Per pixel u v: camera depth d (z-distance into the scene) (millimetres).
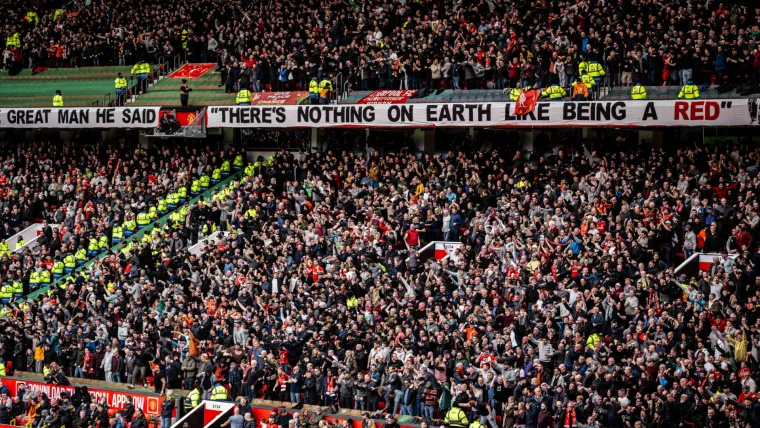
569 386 30766
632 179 40188
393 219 42312
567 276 36000
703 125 40219
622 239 36344
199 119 48938
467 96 47000
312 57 51000
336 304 37531
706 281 34188
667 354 31469
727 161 39875
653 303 33344
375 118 45875
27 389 39406
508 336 33781
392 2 52938
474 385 32312
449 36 48625
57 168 53406
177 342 38500
